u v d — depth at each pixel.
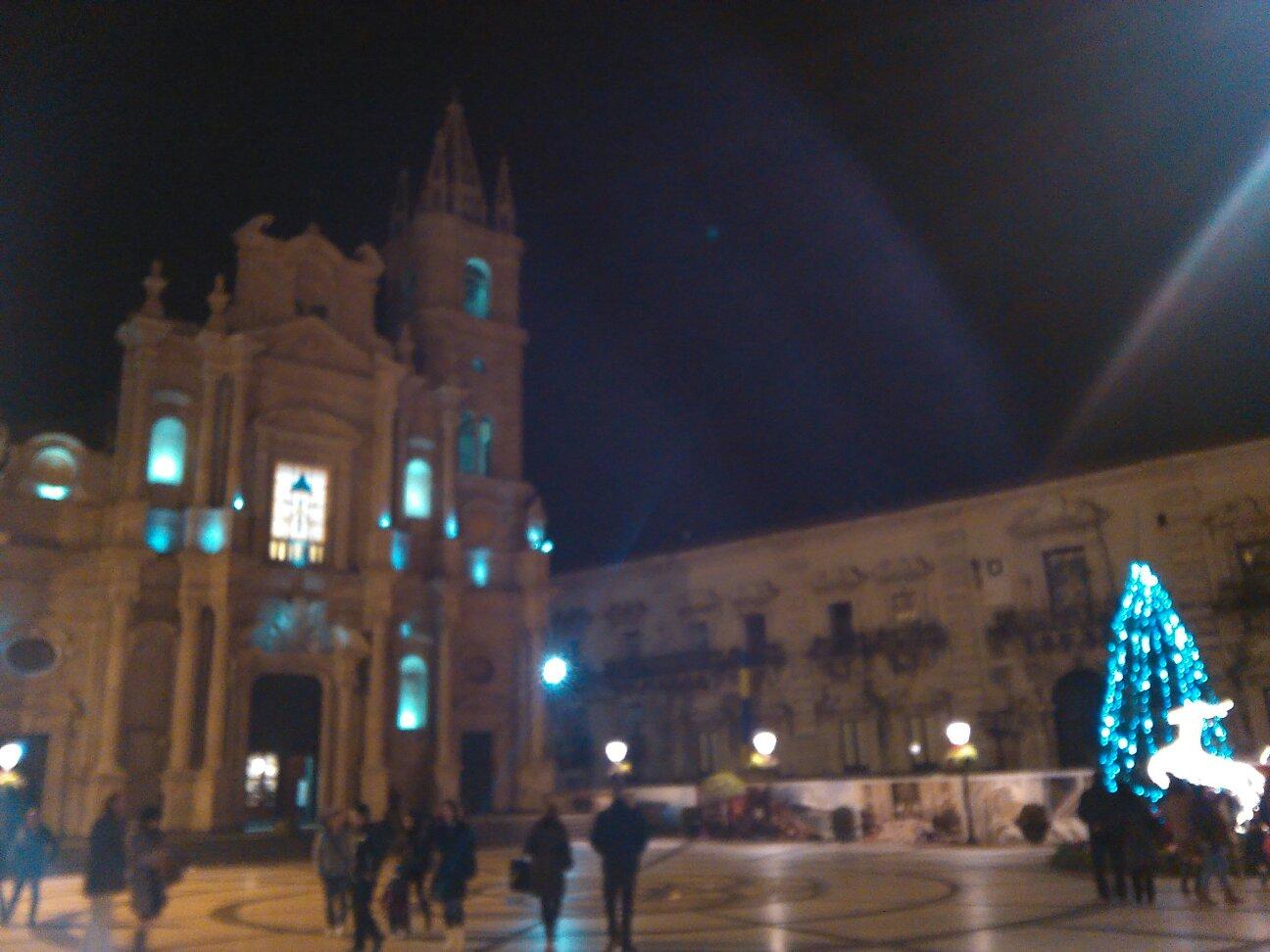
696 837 35.97
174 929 17.03
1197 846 18.55
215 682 36.19
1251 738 35.75
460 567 44.69
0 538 34.91
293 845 34.22
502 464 48.62
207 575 36.97
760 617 48.97
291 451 40.94
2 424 36.34
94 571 36.34
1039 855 26.56
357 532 42.16
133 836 14.55
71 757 34.75
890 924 15.55
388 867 28.56
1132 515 39.88
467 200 51.34
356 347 43.31
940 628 42.88
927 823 31.59
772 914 17.08
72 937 16.47
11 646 34.72
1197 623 37.69
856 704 44.72
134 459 37.12
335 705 39.91
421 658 43.56
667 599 52.09
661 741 50.28
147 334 38.31
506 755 45.56
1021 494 42.41
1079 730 39.53
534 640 46.69
